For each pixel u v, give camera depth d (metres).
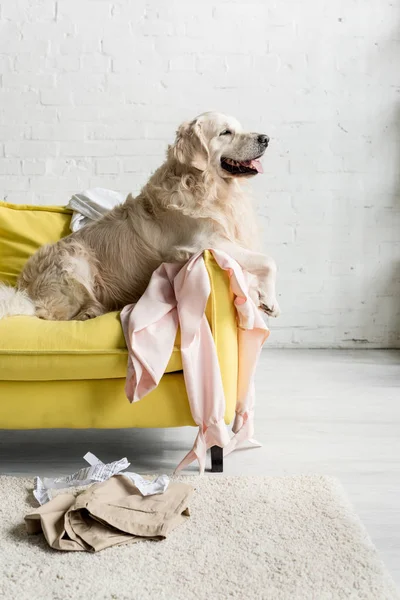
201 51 3.69
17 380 1.98
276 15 3.68
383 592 1.37
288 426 2.51
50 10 3.62
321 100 3.74
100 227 2.40
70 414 1.99
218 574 1.44
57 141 3.71
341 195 3.80
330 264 3.85
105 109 3.70
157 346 1.93
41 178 3.72
